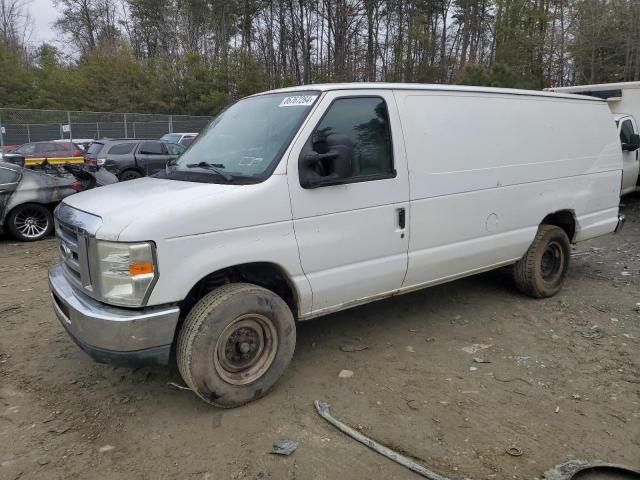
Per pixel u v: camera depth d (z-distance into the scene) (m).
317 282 3.84
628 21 26.55
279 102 4.13
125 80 38.56
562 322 5.18
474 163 4.71
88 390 3.93
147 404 3.73
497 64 24.69
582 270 7.00
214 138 4.33
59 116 23.84
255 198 3.47
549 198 5.48
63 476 3.00
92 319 3.21
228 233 3.39
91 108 37.66
